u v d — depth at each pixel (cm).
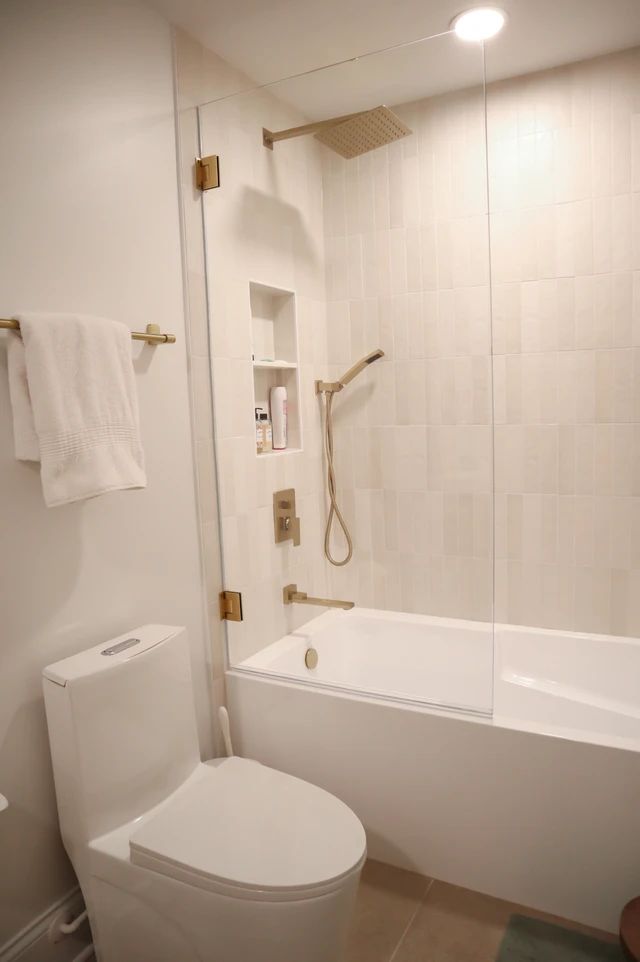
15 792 153
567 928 173
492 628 220
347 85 227
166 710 171
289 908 130
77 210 165
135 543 186
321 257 264
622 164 228
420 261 252
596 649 242
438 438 256
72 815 153
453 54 210
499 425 253
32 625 155
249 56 217
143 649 166
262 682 216
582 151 232
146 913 146
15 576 151
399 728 193
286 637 248
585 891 173
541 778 174
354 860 138
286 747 215
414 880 193
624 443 238
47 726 158
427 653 253
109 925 153
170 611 200
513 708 246
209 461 215
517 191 242
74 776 150
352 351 265
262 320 243
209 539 216
